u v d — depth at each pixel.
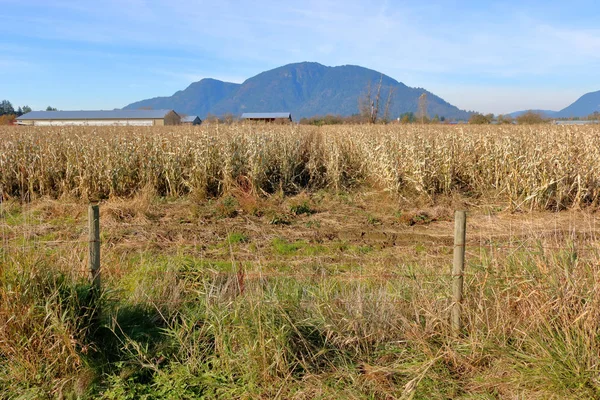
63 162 10.55
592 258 3.83
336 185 11.19
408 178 10.00
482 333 3.61
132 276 4.89
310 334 3.73
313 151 12.78
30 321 3.38
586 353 3.23
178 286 4.60
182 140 11.33
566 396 3.07
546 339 3.45
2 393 3.19
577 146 10.43
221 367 3.48
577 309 3.49
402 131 13.80
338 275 5.48
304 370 3.47
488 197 10.06
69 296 3.52
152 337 3.84
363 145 12.67
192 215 8.50
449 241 7.21
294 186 11.02
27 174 10.19
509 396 3.21
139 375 3.46
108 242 6.92
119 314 3.96
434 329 3.81
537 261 3.89
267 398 3.23
